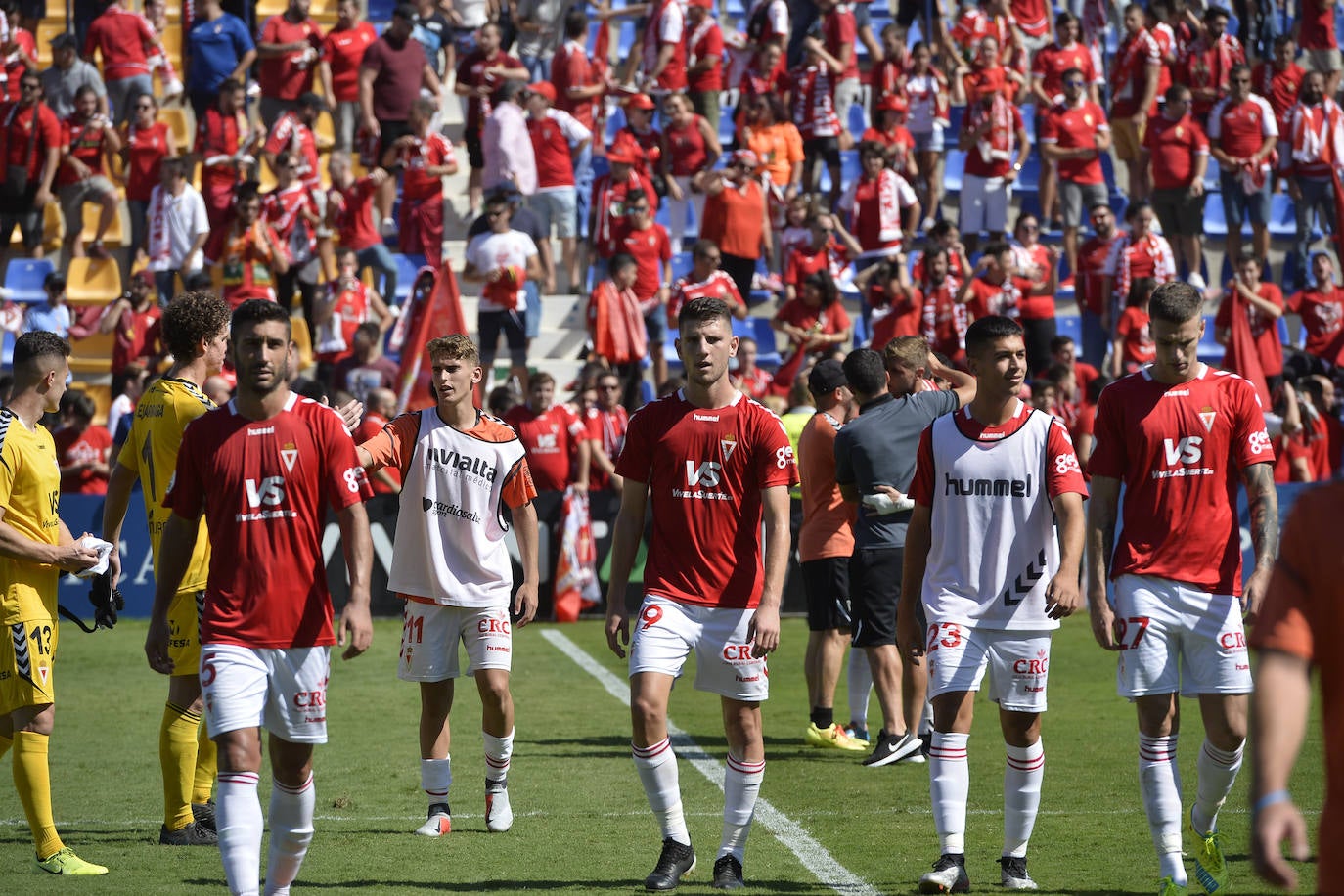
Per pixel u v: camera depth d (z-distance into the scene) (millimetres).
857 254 47750
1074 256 49688
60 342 17422
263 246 44500
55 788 21000
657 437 15875
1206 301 51875
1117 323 43219
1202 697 15211
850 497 22594
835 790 20734
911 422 22391
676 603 15766
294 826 13812
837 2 51844
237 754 13406
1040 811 19250
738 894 15242
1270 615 8242
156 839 18031
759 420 15719
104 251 50219
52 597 16906
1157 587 15180
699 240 43906
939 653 15375
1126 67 51719
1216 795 15352
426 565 18266
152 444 17594
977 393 15641
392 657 33406
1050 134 49688
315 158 46062
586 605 39062
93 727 25766
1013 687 15391
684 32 50875
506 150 45938
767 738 25141
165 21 55750
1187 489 15211
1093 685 29828
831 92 50531
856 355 22641
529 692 29250
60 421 40469
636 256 44406
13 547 16125
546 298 48062
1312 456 40969
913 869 16250
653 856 17062
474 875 16125
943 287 42000
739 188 45750
